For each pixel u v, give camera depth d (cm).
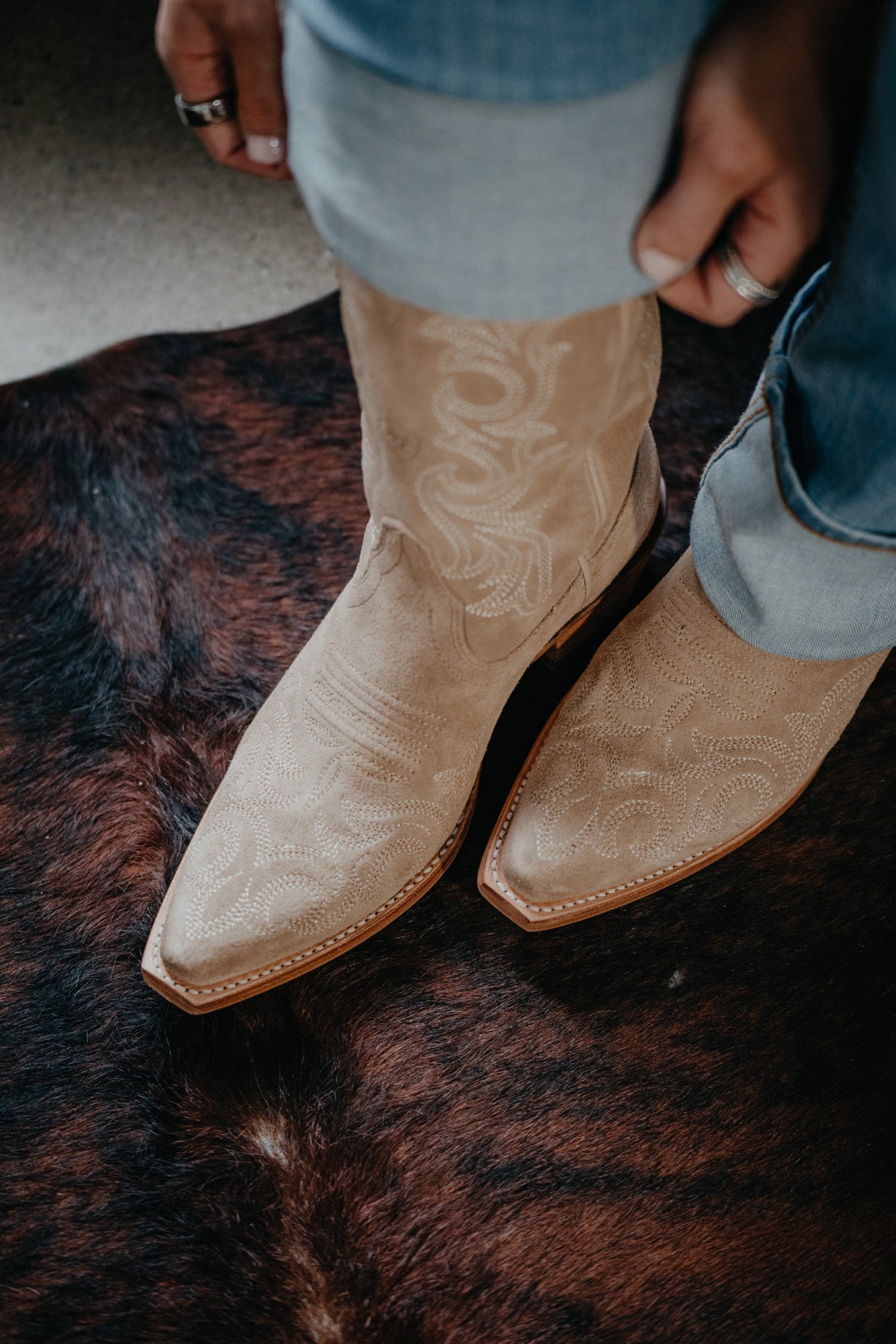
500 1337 59
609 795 67
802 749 68
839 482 48
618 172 34
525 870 66
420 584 57
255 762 66
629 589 75
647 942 71
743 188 39
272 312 104
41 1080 66
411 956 70
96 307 104
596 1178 64
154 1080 66
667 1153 65
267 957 63
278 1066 66
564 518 56
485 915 72
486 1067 67
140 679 78
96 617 81
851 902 73
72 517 86
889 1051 68
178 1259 61
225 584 83
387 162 34
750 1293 61
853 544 51
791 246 42
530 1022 68
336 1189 63
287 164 49
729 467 56
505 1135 65
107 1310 60
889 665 80
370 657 61
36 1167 63
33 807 74
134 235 108
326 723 64
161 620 81
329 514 86
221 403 92
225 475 88
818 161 39
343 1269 61
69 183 111
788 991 70
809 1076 67
